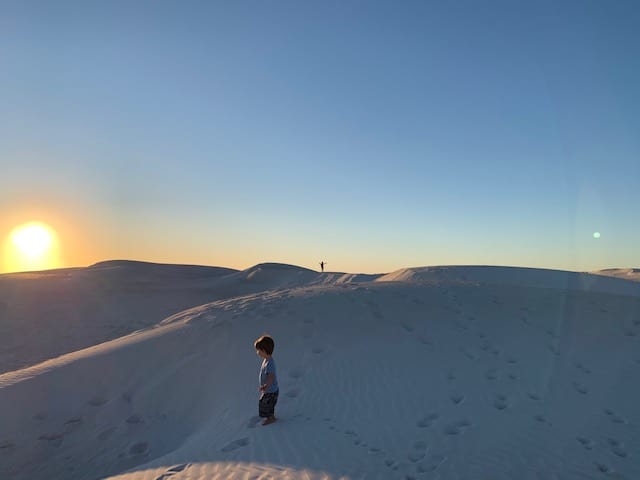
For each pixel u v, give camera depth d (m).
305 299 13.30
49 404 9.55
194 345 11.14
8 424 8.92
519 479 5.64
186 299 40.94
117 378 10.30
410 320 11.54
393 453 6.35
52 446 8.37
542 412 7.60
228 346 10.80
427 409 7.80
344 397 8.39
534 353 9.88
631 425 7.16
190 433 8.52
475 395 8.24
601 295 14.26
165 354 10.96
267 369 7.66
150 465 6.57
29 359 19.75
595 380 8.72
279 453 6.38
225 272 80.56
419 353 9.89
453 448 6.48
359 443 6.69
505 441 6.67
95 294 40.56
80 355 11.87
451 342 10.40
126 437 8.55
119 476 6.27
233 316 12.40
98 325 27.64
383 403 8.07
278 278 66.38
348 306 12.42
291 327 11.32
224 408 8.73
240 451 6.55
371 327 11.14
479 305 12.73
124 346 11.70
